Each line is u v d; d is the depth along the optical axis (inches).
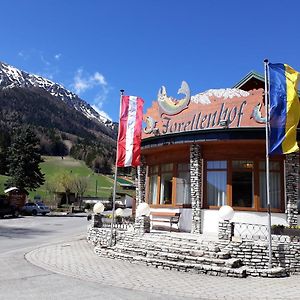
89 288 426.9
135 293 415.2
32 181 2455.7
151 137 851.4
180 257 582.9
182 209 838.5
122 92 749.9
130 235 727.1
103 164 6235.2
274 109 591.5
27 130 2512.3
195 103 832.3
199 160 801.6
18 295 382.6
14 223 1513.3
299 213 764.6
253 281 514.6
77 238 983.0
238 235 730.2
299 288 480.4
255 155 782.5
